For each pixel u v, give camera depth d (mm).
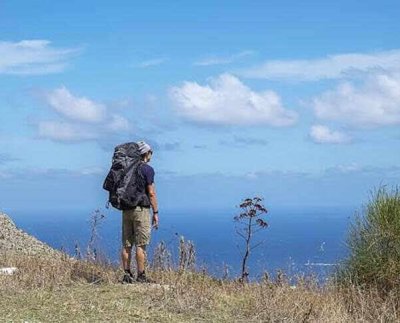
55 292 10555
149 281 11461
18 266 12727
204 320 9508
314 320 9758
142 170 11320
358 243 11930
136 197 11266
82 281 11430
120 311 9508
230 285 11680
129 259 11500
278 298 10430
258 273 11922
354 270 11852
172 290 10602
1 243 16562
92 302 9922
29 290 10648
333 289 11484
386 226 11672
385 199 11969
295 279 11648
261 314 9875
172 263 12367
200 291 10695
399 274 11492
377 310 10492
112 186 11367
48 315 9203
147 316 9367
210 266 12336
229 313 9992
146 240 11391
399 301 11062
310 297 10781
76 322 8906
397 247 11672
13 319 8930
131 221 11430
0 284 10789
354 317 10461
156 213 11484
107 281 11523
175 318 9445
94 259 12914
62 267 12266
